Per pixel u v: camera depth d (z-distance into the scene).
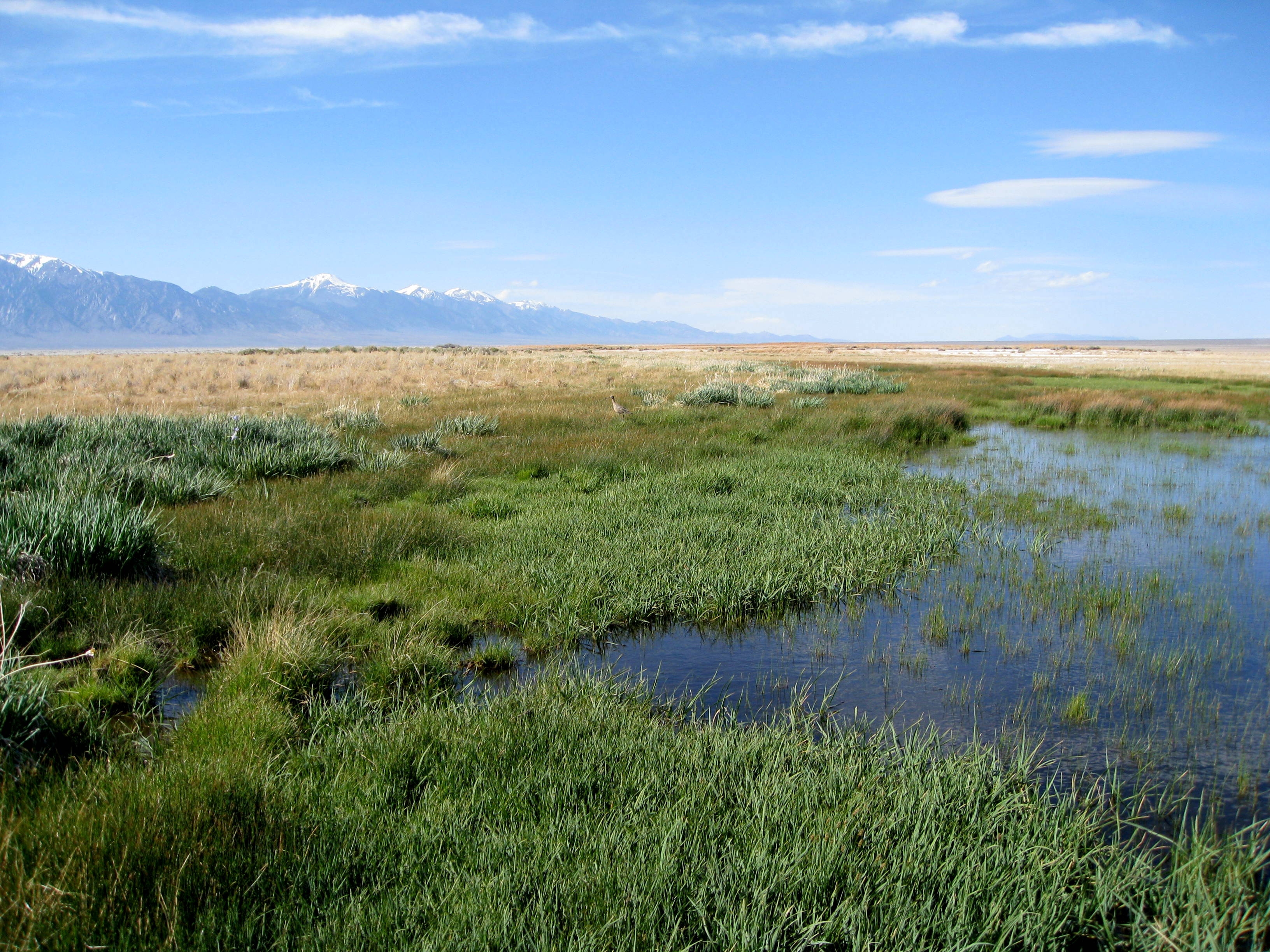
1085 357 88.94
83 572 6.46
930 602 7.58
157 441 12.72
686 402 24.27
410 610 6.56
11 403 22.64
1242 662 6.05
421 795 3.73
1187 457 16.86
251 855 3.09
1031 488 13.12
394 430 17.48
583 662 6.03
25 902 2.65
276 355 59.41
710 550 8.46
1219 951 2.80
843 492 11.81
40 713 4.04
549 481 12.12
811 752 4.27
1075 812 3.80
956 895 3.01
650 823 3.44
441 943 2.67
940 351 121.31
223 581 6.81
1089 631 6.70
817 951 2.77
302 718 4.65
